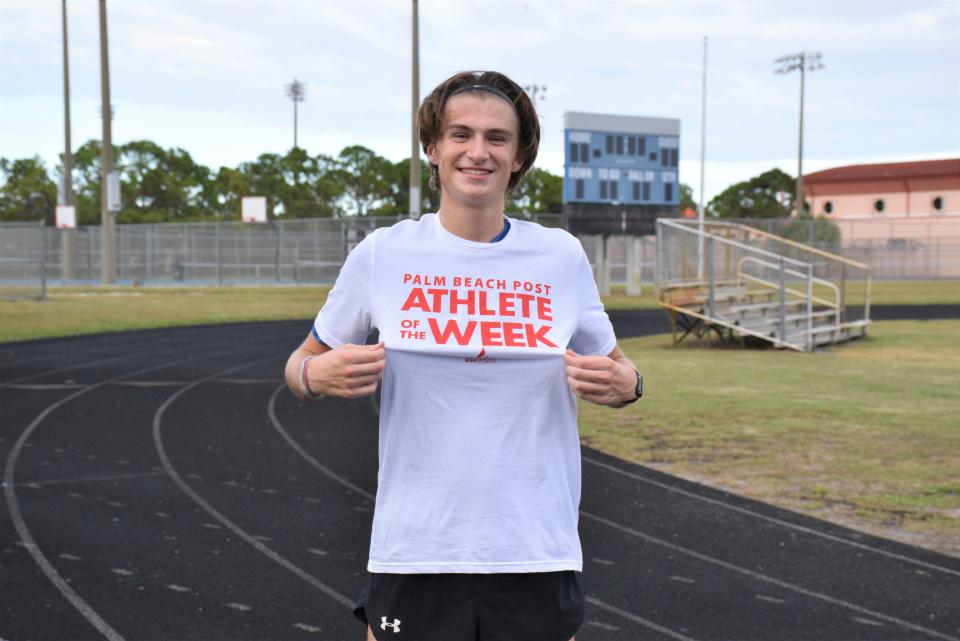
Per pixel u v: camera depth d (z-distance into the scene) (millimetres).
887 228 60094
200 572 4355
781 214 75312
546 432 1979
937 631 3715
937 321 20438
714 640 3617
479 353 1928
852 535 4992
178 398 9547
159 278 39844
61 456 6812
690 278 16516
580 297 2082
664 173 29203
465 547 1927
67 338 15484
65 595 4055
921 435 7664
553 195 61500
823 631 3707
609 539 4926
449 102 1962
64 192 40250
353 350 1877
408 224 2061
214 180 66125
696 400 9531
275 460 6758
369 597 2031
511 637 1951
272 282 37812
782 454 6977
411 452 1951
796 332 15219
